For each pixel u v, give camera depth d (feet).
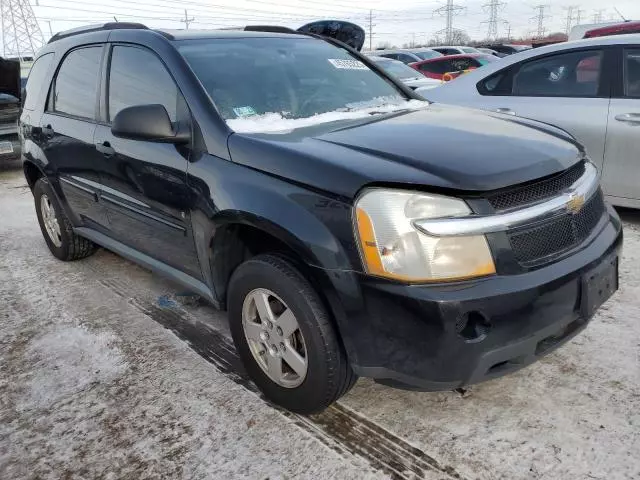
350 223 6.81
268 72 10.29
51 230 14.98
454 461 7.28
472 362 6.56
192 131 9.01
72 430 8.31
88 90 12.06
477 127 8.71
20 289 13.41
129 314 11.78
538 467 7.09
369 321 6.82
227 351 10.19
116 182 10.85
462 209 6.58
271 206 7.51
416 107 10.74
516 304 6.56
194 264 9.59
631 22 27.45
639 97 14.39
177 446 7.86
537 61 16.12
